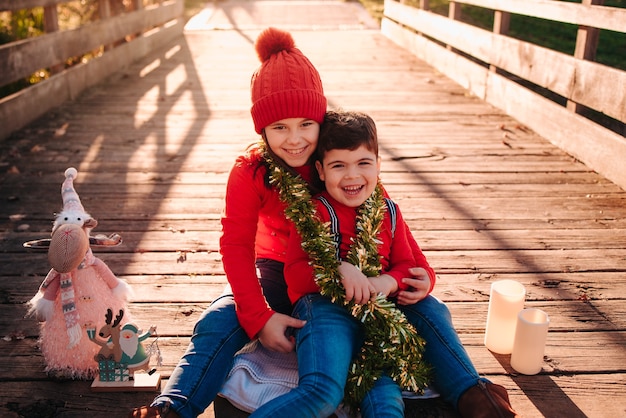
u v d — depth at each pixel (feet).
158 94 21.58
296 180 6.91
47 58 19.13
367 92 21.84
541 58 16.89
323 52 29.37
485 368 7.55
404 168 14.57
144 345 7.86
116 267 9.91
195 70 25.64
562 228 11.48
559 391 7.18
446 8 36.55
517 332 7.40
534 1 17.20
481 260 10.26
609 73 13.79
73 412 6.77
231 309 7.01
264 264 7.64
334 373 6.14
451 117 18.88
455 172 14.32
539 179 13.89
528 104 17.71
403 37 30.83
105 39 24.09
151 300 8.96
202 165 14.61
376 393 6.28
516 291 8.00
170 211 12.09
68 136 16.72
